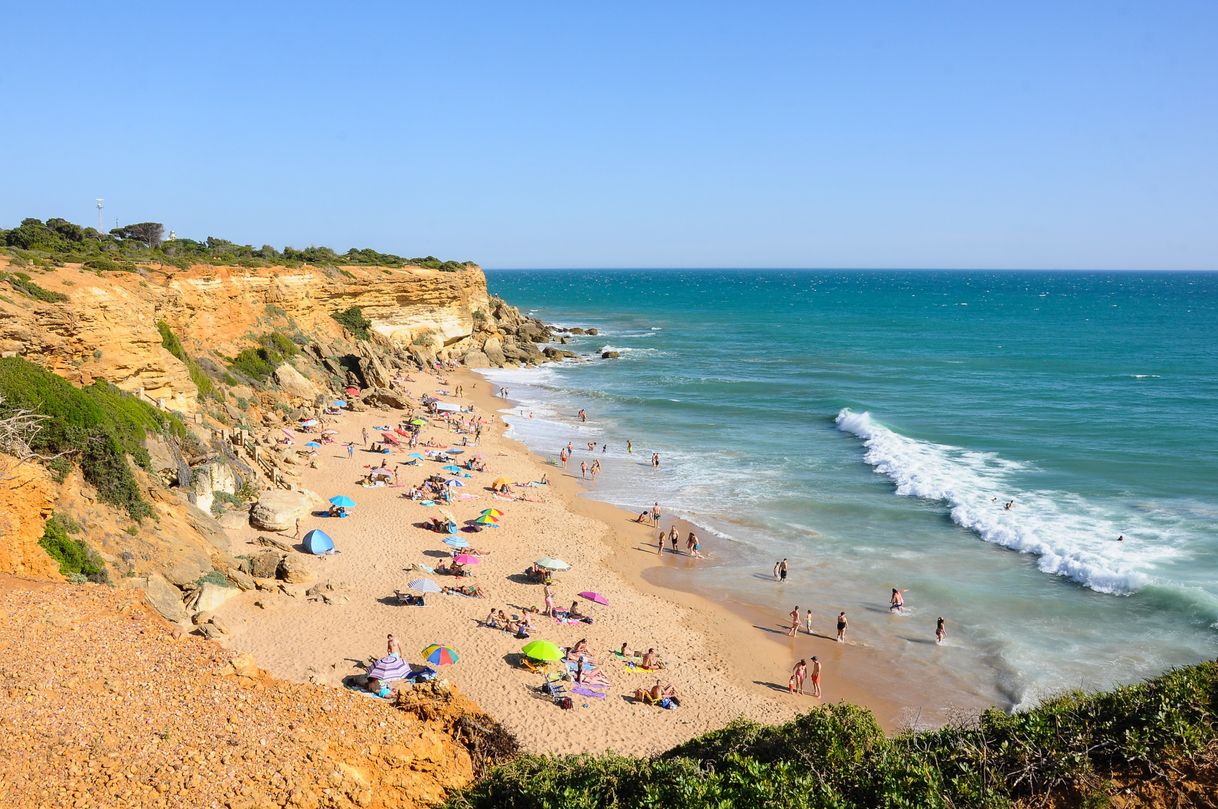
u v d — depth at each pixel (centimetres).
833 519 4203
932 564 3612
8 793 1141
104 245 6188
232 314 5838
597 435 6050
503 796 1402
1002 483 4634
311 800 1241
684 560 3716
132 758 1248
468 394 7469
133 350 3516
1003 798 1101
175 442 3450
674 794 1290
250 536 3419
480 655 2681
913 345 11662
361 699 1611
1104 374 8612
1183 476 4712
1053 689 2561
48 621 1620
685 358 10338
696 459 5369
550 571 3381
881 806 1166
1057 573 3459
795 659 2853
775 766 1308
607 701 2486
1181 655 2752
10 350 2889
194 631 2433
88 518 2444
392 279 8475
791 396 7569
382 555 3462
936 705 2553
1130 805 1055
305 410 5622
